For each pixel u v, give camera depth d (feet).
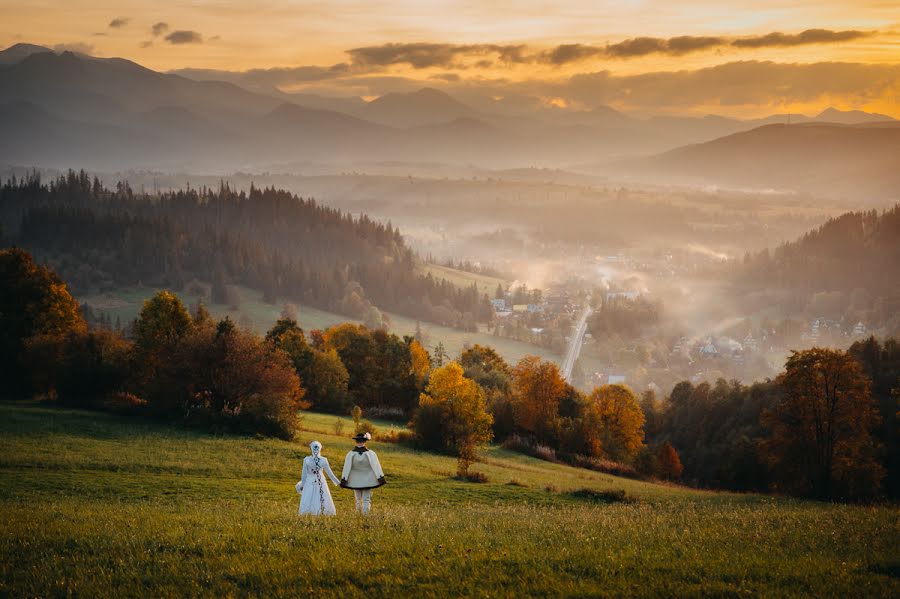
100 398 216.54
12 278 249.34
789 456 180.14
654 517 66.49
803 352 179.32
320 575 37.60
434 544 44.27
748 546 45.93
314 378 290.76
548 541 46.37
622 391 337.72
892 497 202.08
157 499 100.63
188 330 230.27
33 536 47.14
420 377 329.31
